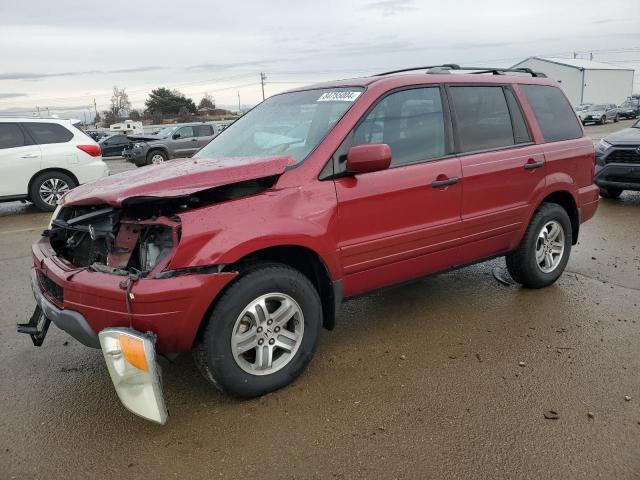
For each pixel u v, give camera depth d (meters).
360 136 3.54
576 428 2.87
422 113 3.91
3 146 9.89
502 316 4.39
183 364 3.71
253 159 3.29
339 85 3.99
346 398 3.21
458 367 3.56
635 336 3.96
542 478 2.51
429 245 3.89
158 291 2.74
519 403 3.11
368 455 2.70
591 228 7.53
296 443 2.81
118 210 3.23
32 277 3.54
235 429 2.94
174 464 2.68
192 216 2.87
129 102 94.06
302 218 3.19
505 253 4.59
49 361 3.84
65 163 10.31
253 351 3.25
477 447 2.74
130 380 2.72
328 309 3.55
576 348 3.79
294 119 3.91
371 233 3.55
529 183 4.52
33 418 3.12
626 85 71.44
